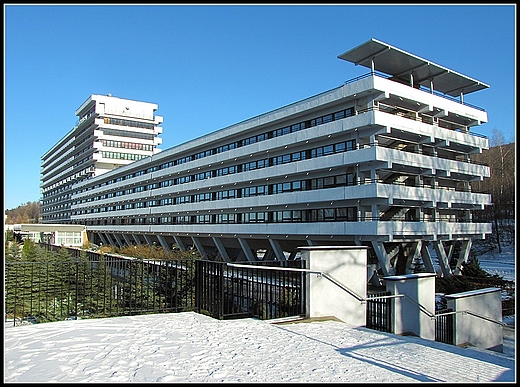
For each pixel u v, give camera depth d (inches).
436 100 1305.4
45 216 5516.7
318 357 265.7
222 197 1892.2
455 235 1393.9
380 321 460.8
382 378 225.1
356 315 446.6
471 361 289.1
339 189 1206.3
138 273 612.7
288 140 1421.0
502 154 2519.7
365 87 1159.6
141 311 442.0
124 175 2970.0
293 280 446.9
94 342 285.4
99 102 3440.0
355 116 1184.8
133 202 2844.5
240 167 1770.4
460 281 1133.7
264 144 1535.4
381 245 1136.2
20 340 288.7
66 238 3299.7
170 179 2351.1
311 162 1321.4
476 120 1472.7
